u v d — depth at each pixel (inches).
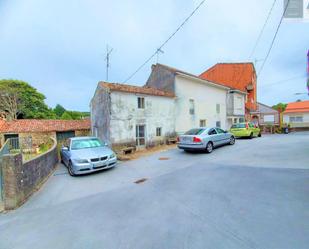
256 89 1179.9
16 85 1207.6
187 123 671.8
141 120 530.9
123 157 404.8
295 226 118.5
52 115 1408.7
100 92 538.0
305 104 1327.5
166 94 592.4
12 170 183.5
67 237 125.6
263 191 176.7
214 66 1104.8
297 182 193.3
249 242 106.0
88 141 365.1
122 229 130.3
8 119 971.9
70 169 304.7
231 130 660.7
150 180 244.5
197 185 207.8
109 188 226.2
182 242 110.5
